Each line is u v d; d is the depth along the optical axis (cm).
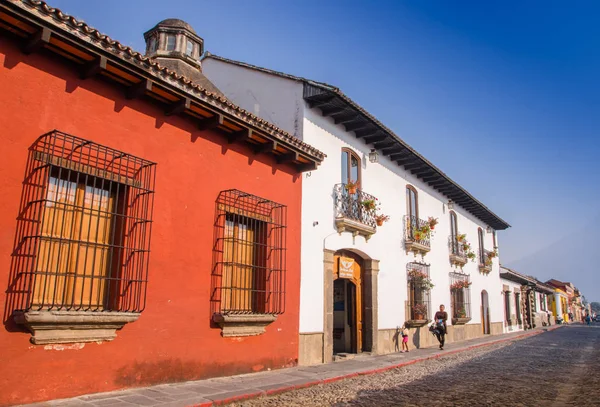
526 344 2089
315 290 1177
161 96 789
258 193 1020
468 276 2330
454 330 2084
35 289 623
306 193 1187
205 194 885
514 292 3403
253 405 696
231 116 879
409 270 1681
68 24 625
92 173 689
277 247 1055
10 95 614
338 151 1345
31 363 598
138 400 643
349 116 1313
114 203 743
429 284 1744
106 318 661
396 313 1564
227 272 923
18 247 600
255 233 1012
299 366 1084
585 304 11050
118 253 726
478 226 2647
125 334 714
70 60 680
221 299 895
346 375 991
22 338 593
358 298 1426
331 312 1233
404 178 1733
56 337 619
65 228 668
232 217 958
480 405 721
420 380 984
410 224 1702
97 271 705
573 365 1277
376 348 1417
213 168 910
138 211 757
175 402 643
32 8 588
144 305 725
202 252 862
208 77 1509
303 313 1127
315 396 783
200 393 717
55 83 666
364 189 1450
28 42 626
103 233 721
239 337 925
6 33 615
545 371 1145
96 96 718
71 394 636
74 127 682
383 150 1562
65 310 620
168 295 790
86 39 645
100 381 673
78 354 650
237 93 1401
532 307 4109
